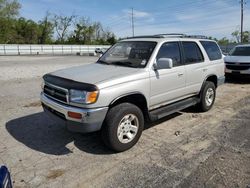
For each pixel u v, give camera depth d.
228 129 5.32
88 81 3.97
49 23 73.25
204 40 6.48
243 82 11.40
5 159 4.00
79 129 3.89
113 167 3.79
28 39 71.94
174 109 5.26
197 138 4.86
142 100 4.58
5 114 6.26
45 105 4.57
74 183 3.39
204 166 3.79
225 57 11.59
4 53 43.88
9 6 64.81
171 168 3.75
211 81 6.80
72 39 76.38
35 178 3.49
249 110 6.74
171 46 5.29
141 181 3.42
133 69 4.59
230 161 3.94
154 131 5.22
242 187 3.28
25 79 11.98
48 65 20.05
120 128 4.16
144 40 5.25
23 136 4.91
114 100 4.02
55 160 3.99
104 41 79.88
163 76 4.89
